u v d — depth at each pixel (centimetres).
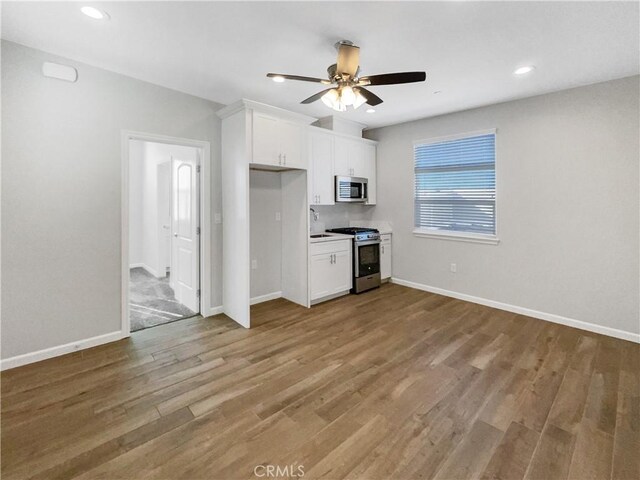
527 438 178
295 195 415
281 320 360
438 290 460
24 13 206
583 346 293
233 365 259
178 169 415
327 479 152
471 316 371
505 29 226
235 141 346
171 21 217
